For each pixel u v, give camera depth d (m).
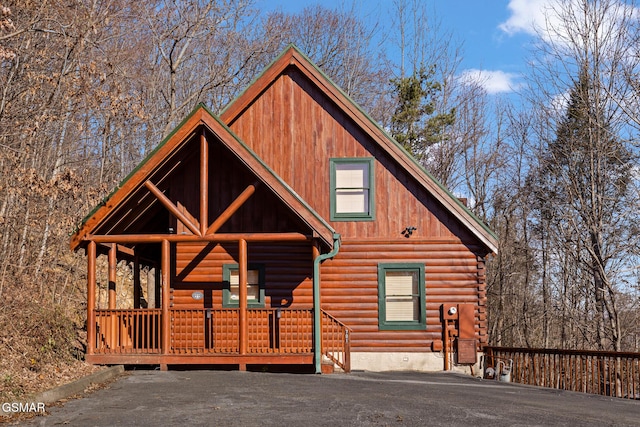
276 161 19.78
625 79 25.98
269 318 16.66
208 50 34.97
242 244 16.25
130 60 29.23
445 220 19.62
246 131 19.91
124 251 18.22
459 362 19.08
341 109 19.72
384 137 19.61
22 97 18.58
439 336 19.31
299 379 14.70
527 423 10.08
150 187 16.05
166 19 31.78
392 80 41.56
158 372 15.74
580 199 27.19
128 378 14.45
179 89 37.94
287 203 16.06
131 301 27.00
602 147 26.86
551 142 31.16
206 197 16.28
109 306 16.70
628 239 26.14
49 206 19.09
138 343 17.62
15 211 18.47
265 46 35.22
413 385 14.45
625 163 25.97
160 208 19.27
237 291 19.08
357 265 19.47
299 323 16.56
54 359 14.50
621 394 14.92
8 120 17.48
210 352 16.19
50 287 20.78
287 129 19.88
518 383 17.39
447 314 19.25
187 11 31.56
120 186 15.84
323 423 9.55
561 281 33.56
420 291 19.38
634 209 25.38
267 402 11.26
